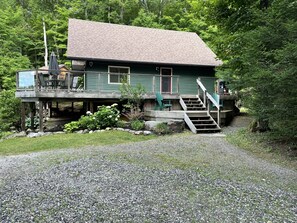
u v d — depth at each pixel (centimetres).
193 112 1152
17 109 1380
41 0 3269
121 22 3012
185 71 1552
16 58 2409
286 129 636
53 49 2953
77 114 1723
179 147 784
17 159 678
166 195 409
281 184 472
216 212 352
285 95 595
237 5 995
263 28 659
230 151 746
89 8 3042
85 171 535
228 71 1146
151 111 1251
